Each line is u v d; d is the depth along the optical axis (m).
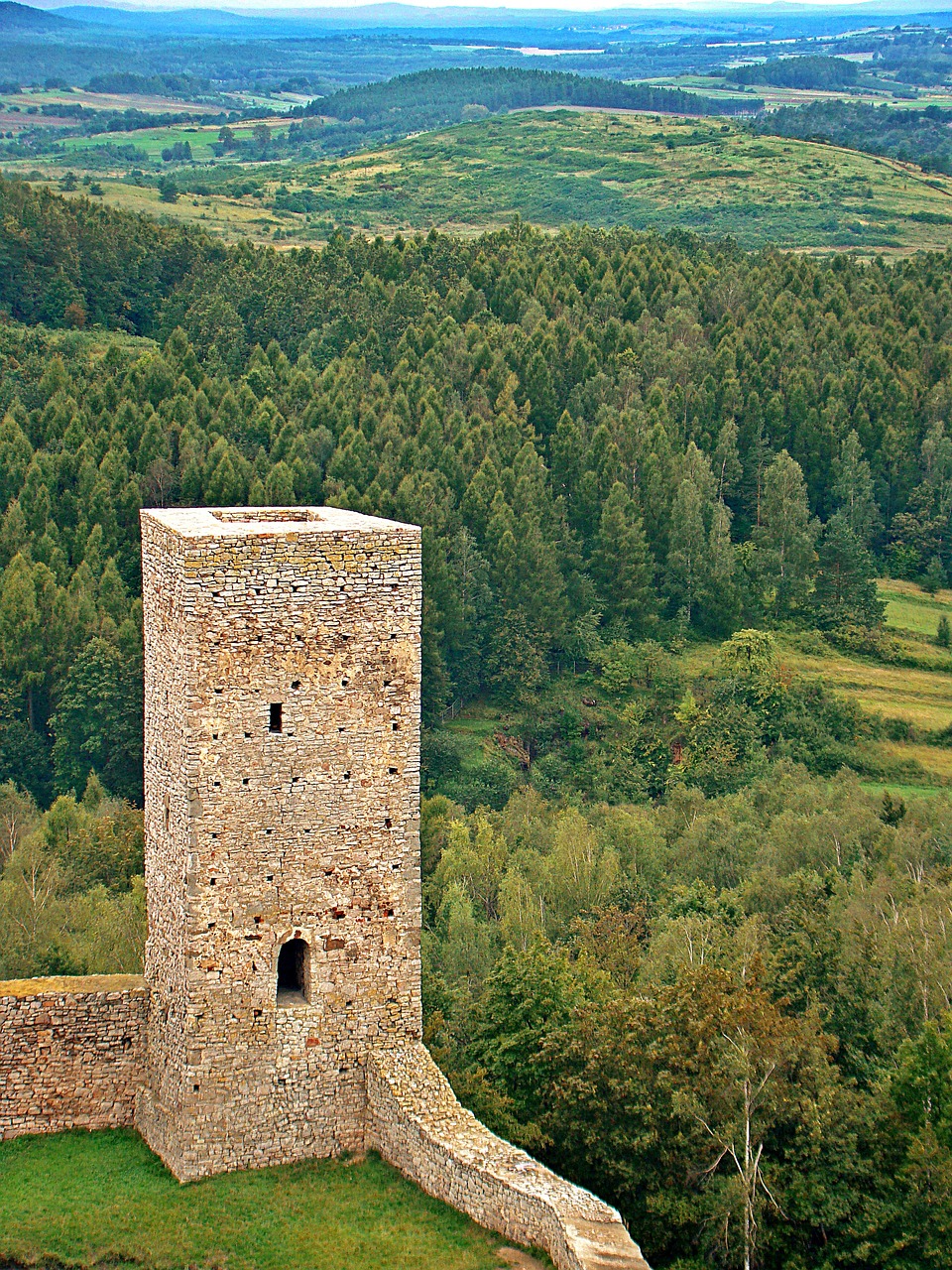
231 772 31.92
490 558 124.19
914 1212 34.94
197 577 31.11
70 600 103.94
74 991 34.66
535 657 120.56
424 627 112.88
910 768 112.62
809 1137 35.75
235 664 31.66
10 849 82.50
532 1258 28.73
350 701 32.53
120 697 99.69
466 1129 31.77
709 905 65.25
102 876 73.31
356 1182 32.12
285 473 115.38
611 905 67.31
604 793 107.31
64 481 119.00
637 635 128.75
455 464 129.75
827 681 125.06
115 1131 34.81
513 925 64.44
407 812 33.28
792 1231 35.00
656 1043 36.84
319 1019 33.06
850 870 73.69
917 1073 38.00
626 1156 35.97
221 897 32.16
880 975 49.16
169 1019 33.25
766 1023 36.75
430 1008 45.12
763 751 110.88
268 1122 32.78
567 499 135.75
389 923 33.41
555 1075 37.84
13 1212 31.05
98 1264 29.55
